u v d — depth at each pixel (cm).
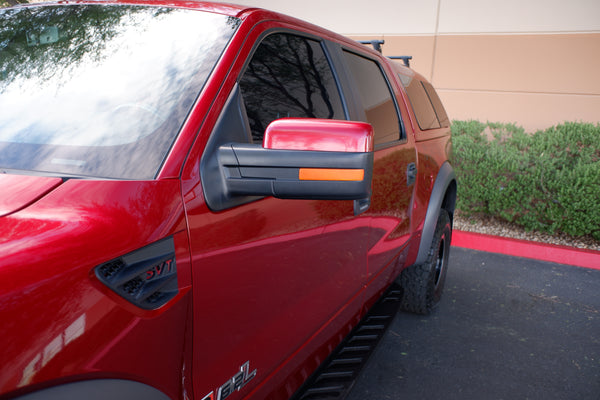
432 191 339
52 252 93
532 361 314
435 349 325
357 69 254
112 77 149
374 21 798
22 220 98
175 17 166
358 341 251
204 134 132
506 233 561
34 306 87
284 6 859
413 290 354
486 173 552
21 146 130
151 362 107
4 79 156
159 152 126
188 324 120
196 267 121
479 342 336
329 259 189
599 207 495
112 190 110
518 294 419
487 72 733
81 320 93
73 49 161
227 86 145
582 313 385
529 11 692
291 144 125
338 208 189
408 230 298
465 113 759
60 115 139
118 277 103
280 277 157
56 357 88
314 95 197
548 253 504
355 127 124
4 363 81
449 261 496
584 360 317
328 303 196
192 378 123
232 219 134
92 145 129
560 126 573
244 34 159
